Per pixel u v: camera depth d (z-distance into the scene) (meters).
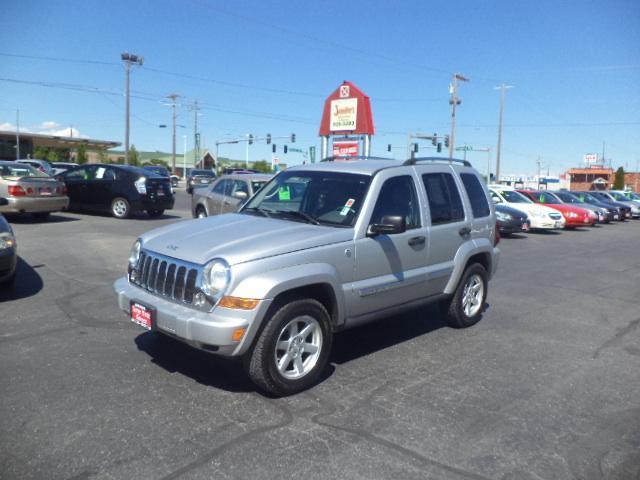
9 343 5.25
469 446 3.64
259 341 4.11
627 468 3.46
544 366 5.28
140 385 4.39
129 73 44.91
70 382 4.39
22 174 14.05
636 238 19.14
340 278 4.62
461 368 5.12
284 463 3.33
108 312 6.37
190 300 4.16
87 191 16.39
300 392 4.41
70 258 9.51
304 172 5.65
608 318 7.32
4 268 6.70
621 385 4.86
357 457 3.43
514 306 7.78
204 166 91.94
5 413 3.84
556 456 3.56
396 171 5.43
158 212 17.05
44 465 3.21
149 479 3.12
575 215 21.03
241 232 4.59
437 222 5.74
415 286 5.46
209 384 4.47
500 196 20.22
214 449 3.46
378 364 5.14
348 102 23.27
